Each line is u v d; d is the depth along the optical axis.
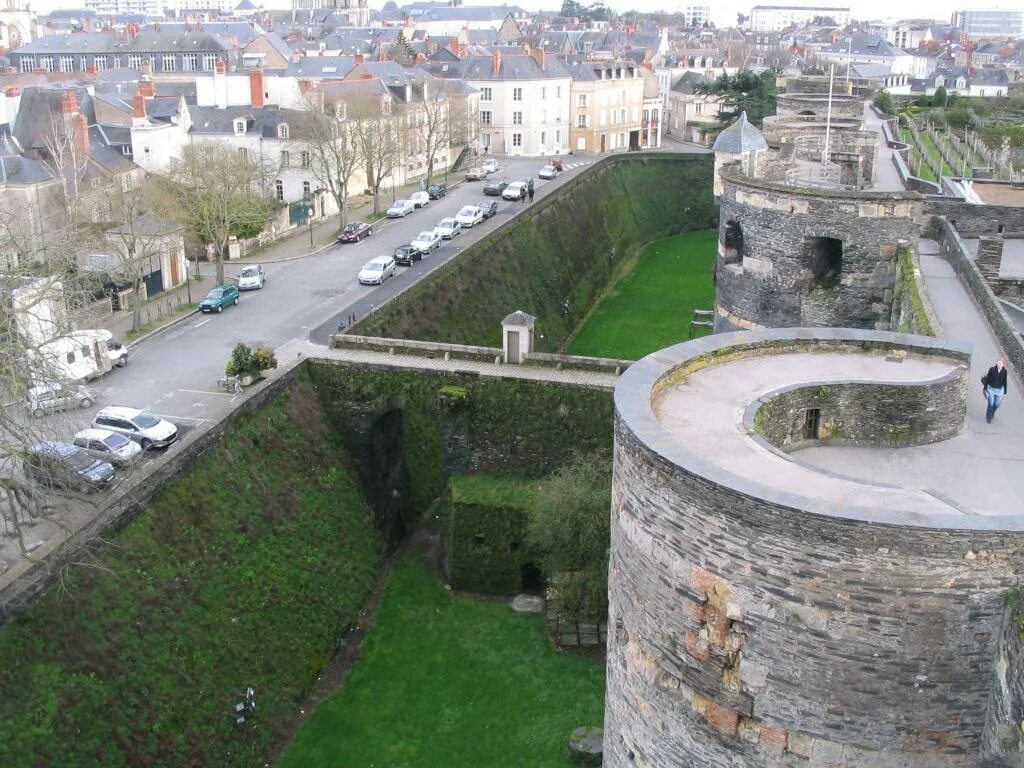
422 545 55.84
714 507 21.47
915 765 21.08
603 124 172.50
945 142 121.31
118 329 70.56
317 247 96.19
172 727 37.25
